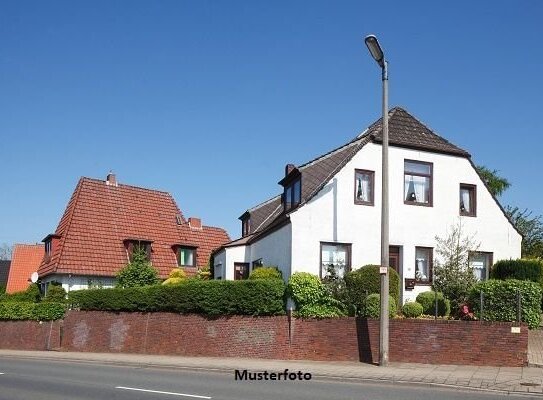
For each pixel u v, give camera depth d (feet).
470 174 89.56
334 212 81.46
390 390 45.52
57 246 127.44
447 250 84.48
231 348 71.97
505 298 60.90
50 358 81.15
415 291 82.64
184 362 66.85
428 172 87.30
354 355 63.67
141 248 120.78
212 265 112.98
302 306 67.77
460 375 51.60
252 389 45.88
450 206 87.51
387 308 59.00
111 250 127.54
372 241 82.79
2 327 108.37
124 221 135.44
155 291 81.82
